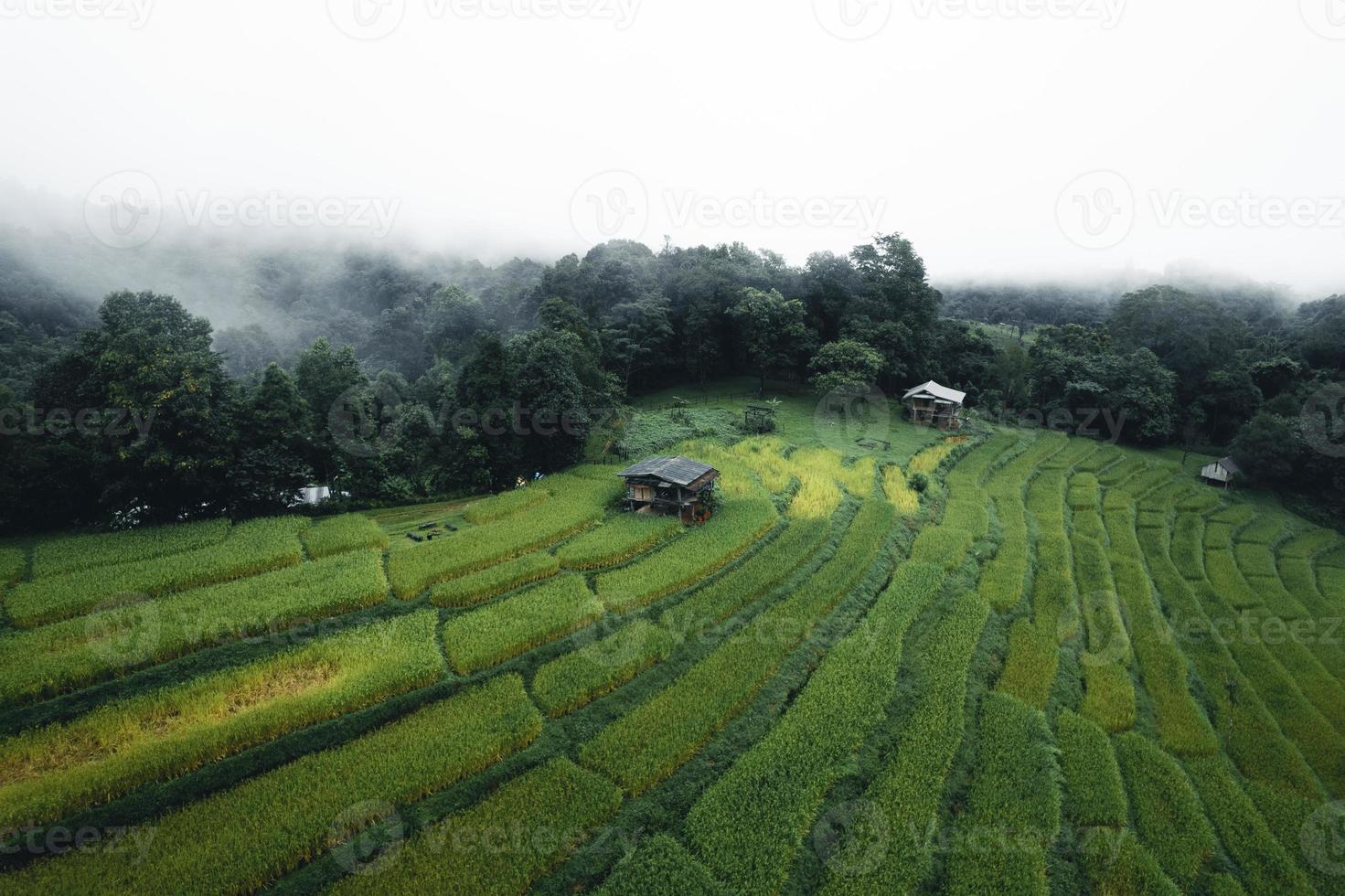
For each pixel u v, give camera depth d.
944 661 30.62
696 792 22.59
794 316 75.25
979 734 26.95
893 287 83.44
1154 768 26.42
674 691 26.39
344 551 34.78
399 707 24.31
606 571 35.03
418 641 27.23
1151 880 21.17
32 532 35.44
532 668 27.27
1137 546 49.00
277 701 23.11
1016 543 44.88
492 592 31.78
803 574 36.81
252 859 17.89
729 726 25.61
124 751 20.66
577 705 25.50
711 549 37.09
